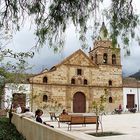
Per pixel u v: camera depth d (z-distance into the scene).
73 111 47.28
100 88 49.50
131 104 51.41
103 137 16.36
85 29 7.04
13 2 7.35
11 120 23.83
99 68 49.91
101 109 22.75
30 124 13.22
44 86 45.94
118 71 51.03
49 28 7.21
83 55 49.19
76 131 19.56
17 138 15.77
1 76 16.09
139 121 29.86
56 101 45.06
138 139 15.42
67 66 48.00
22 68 17.72
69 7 7.06
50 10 7.20
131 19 6.87
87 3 6.91
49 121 29.75
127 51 6.89
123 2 6.86
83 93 48.41
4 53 12.70
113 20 6.90
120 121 29.88
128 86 51.53
